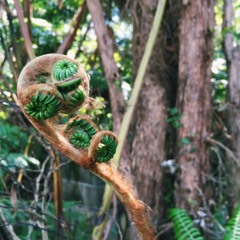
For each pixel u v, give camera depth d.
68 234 2.11
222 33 3.04
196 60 2.89
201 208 2.80
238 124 3.05
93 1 2.44
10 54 2.02
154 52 3.06
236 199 2.94
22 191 2.59
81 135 0.72
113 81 2.53
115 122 2.53
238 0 3.52
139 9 3.02
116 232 2.73
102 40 2.50
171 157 3.07
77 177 3.54
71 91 0.71
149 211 0.77
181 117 2.91
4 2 1.99
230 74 3.11
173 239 2.89
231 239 1.86
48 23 2.73
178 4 3.04
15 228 2.27
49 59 0.71
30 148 2.88
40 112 0.68
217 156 3.15
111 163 0.76
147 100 3.03
